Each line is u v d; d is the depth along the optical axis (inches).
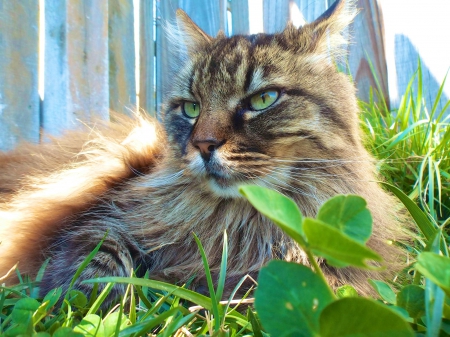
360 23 17.3
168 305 6.6
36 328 5.3
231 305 7.0
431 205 10.4
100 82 15.9
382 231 8.5
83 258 7.6
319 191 8.2
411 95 14.0
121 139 11.2
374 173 9.8
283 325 3.2
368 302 3.0
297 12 17.7
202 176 8.0
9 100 14.2
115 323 5.2
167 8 17.7
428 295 4.0
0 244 8.9
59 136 12.9
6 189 11.2
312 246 3.1
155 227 8.6
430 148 12.0
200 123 7.9
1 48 13.9
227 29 18.3
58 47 15.1
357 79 17.5
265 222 8.2
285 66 8.2
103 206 9.2
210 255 8.3
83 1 15.4
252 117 7.9
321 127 8.1
